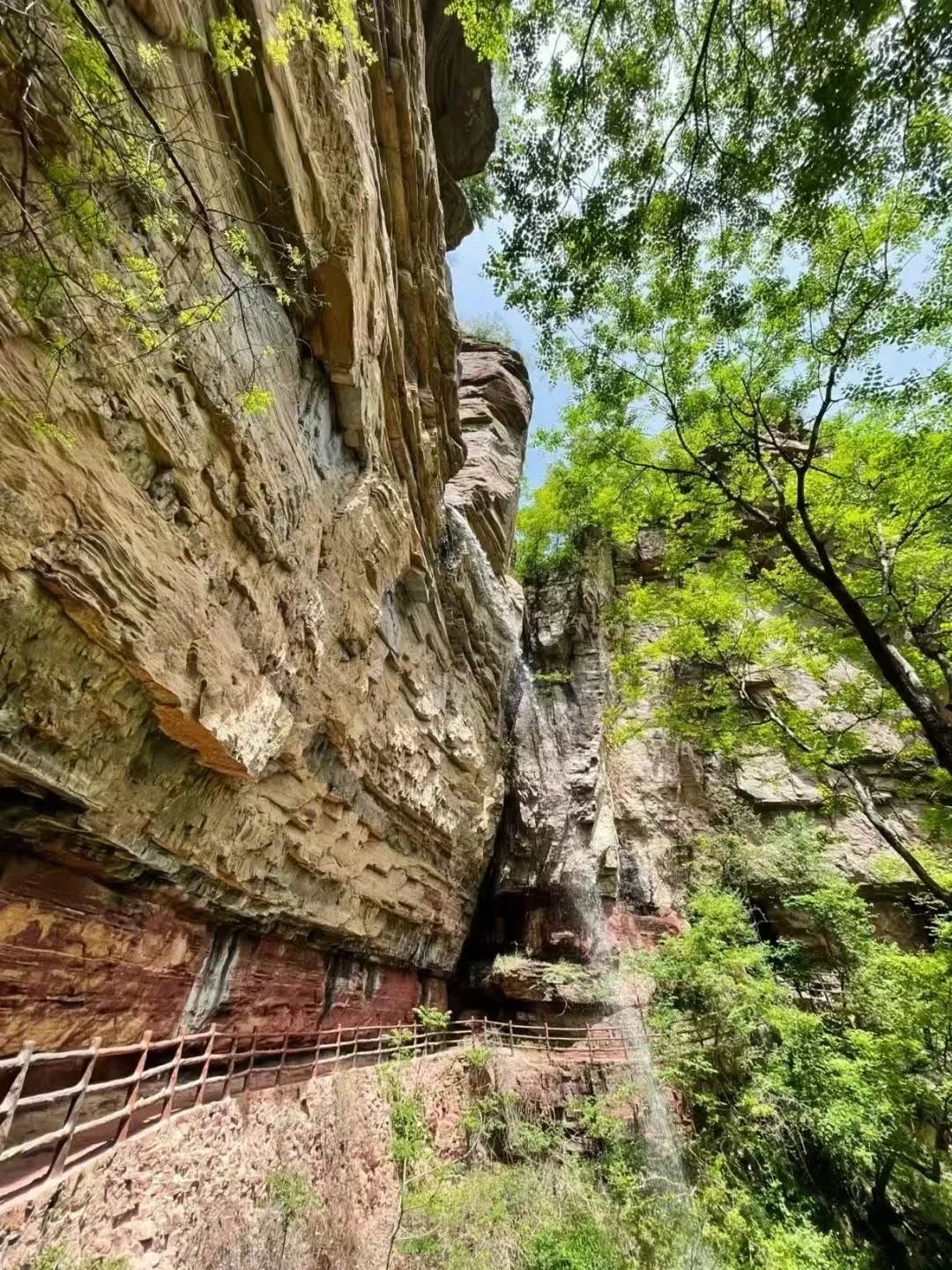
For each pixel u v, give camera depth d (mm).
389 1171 8461
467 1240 7617
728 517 10633
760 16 4316
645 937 17500
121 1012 5738
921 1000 10688
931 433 7762
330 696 8062
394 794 10953
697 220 6121
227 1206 5262
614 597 25250
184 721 5086
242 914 7477
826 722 13211
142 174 2805
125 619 4184
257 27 4438
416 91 7875
